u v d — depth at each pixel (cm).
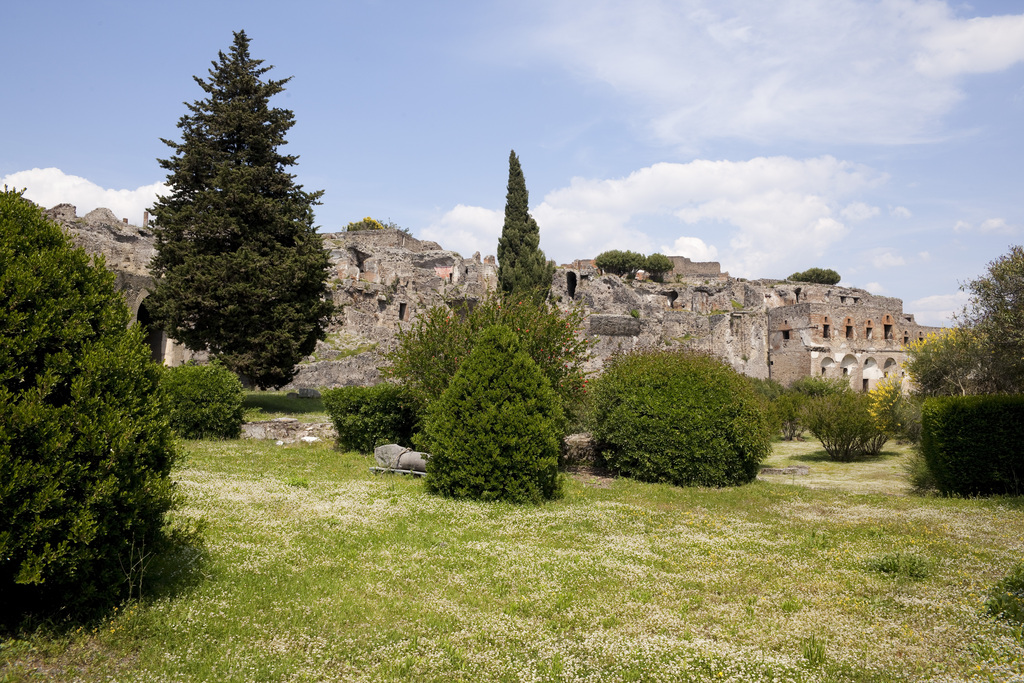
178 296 2383
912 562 755
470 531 903
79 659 466
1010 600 601
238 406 1819
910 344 2561
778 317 5556
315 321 2656
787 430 3031
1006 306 1695
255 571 666
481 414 1163
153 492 544
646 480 1461
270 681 452
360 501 1083
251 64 2864
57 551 462
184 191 2633
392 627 552
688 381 1496
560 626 566
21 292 492
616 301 5912
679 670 477
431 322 1571
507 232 4041
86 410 501
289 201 2680
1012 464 1287
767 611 615
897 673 471
